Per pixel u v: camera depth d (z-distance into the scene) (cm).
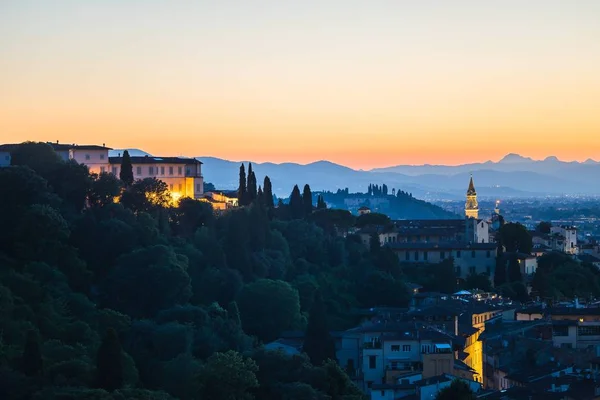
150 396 17400
